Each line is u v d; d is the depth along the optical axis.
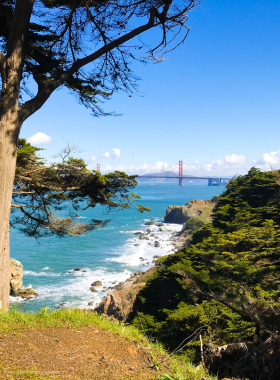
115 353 5.26
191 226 86.06
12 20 8.52
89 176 12.18
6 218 8.79
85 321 6.62
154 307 25.30
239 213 31.22
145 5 8.97
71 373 4.27
